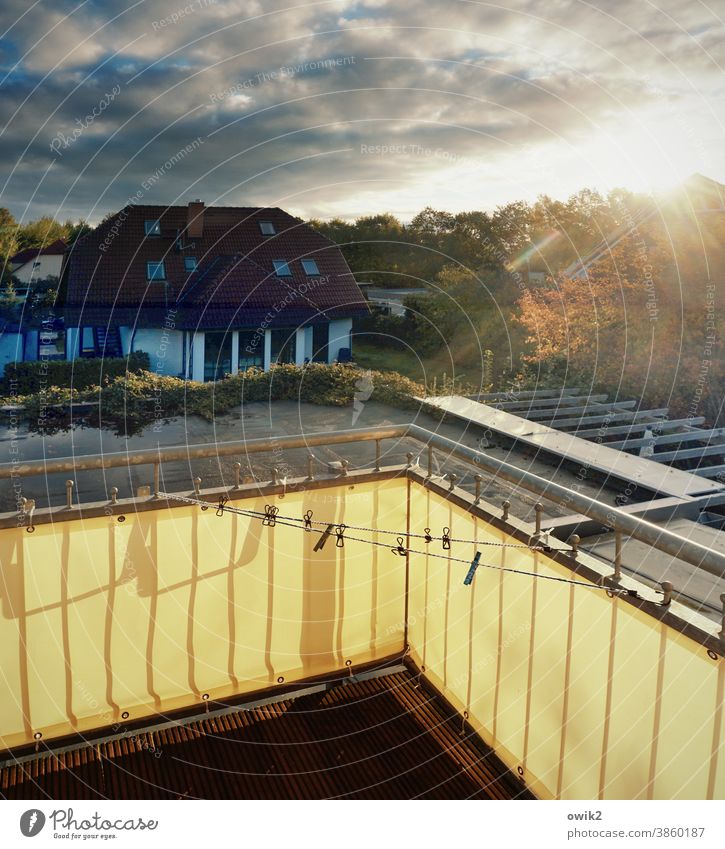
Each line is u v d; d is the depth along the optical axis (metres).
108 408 13.32
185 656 2.34
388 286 18.31
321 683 2.59
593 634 1.77
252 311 16.67
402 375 14.80
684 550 1.46
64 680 2.17
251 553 2.37
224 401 13.92
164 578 2.25
